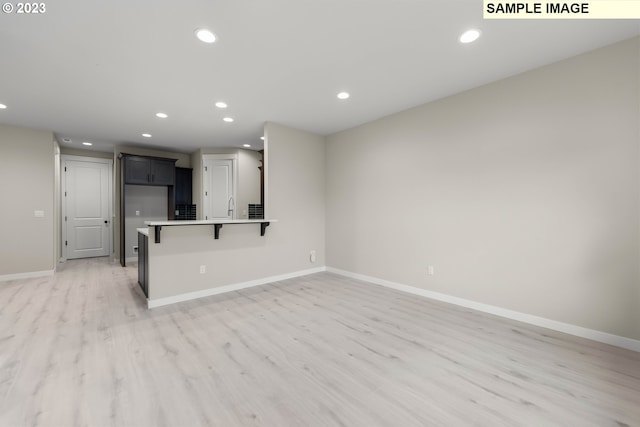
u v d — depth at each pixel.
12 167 4.30
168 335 2.52
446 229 3.37
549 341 2.38
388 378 1.89
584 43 2.27
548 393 1.73
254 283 4.12
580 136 2.44
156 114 3.85
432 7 1.86
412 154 3.70
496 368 2.00
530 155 2.71
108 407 1.60
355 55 2.43
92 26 2.00
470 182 3.14
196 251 3.59
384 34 2.14
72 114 3.82
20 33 2.06
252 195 6.23
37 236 4.51
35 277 4.48
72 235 5.96
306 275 4.73
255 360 2.11
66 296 3.58
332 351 2.25
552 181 2.59
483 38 2.20
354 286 4.09
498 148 2.92
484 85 3.02
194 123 4.27
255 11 1.87
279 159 4.36
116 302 3.38
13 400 1.64
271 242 4.31
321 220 5.00
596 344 2.32
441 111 3.39
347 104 3.55
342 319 2.89
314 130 4.69
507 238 2.88
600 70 2.34
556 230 2.58
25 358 2.10
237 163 6.00
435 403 1.65
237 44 2.25
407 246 3.79
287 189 4.48
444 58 2.49
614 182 2.29
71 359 2.09
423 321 2.82
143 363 2.06
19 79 2.79
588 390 1.76
